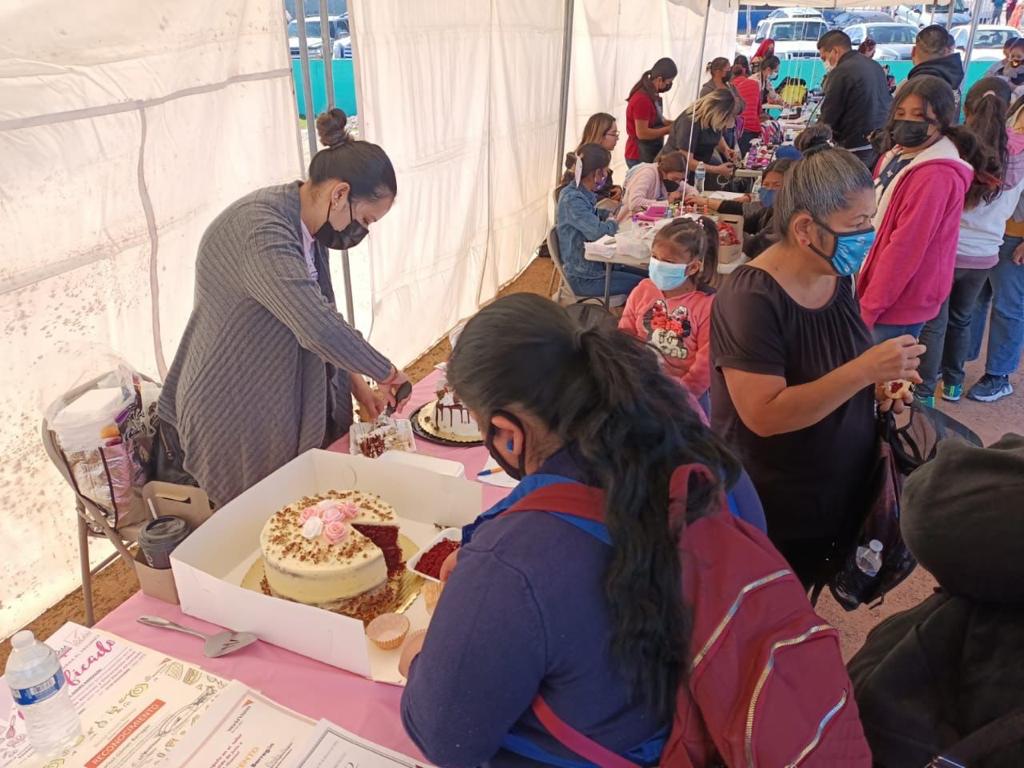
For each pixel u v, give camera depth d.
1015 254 3.38
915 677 0.92
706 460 0.78
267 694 1.14
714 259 2.51
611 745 0.79
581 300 4.07
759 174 5.70
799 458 1.61
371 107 3.27
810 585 1.85
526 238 5.72
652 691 0.74
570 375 0.76
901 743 0.91
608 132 4.97
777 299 1.49
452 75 3.92
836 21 14.34
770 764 0.73
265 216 1.64
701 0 7.59
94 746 1.03
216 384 1.72
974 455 0.93
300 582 1.30
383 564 1.36
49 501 2.18
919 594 2.54
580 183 4.16
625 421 0.74
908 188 2.45
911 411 1.68
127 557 1.80
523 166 5.30
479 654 0.73
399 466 1.55
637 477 0.72
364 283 3.73
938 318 3.42
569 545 0.74
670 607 0.73
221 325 1.70
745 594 0.77
